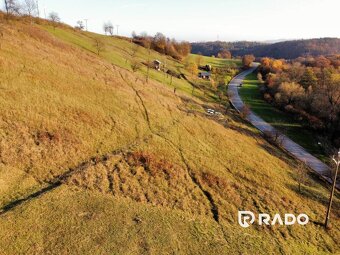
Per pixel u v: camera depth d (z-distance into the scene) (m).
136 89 75.44
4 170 37.97
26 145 42.56
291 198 51.31
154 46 179.62
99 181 41.41
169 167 48.69
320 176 67.12
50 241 30.94
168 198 42.56
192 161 52.75
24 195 36.19
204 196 45.25
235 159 59.00
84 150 46.47
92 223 34.44
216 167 53.50
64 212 34.88
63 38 105.62
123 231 34.50
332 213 50.59
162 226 36.97
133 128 56.81
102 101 61.34
